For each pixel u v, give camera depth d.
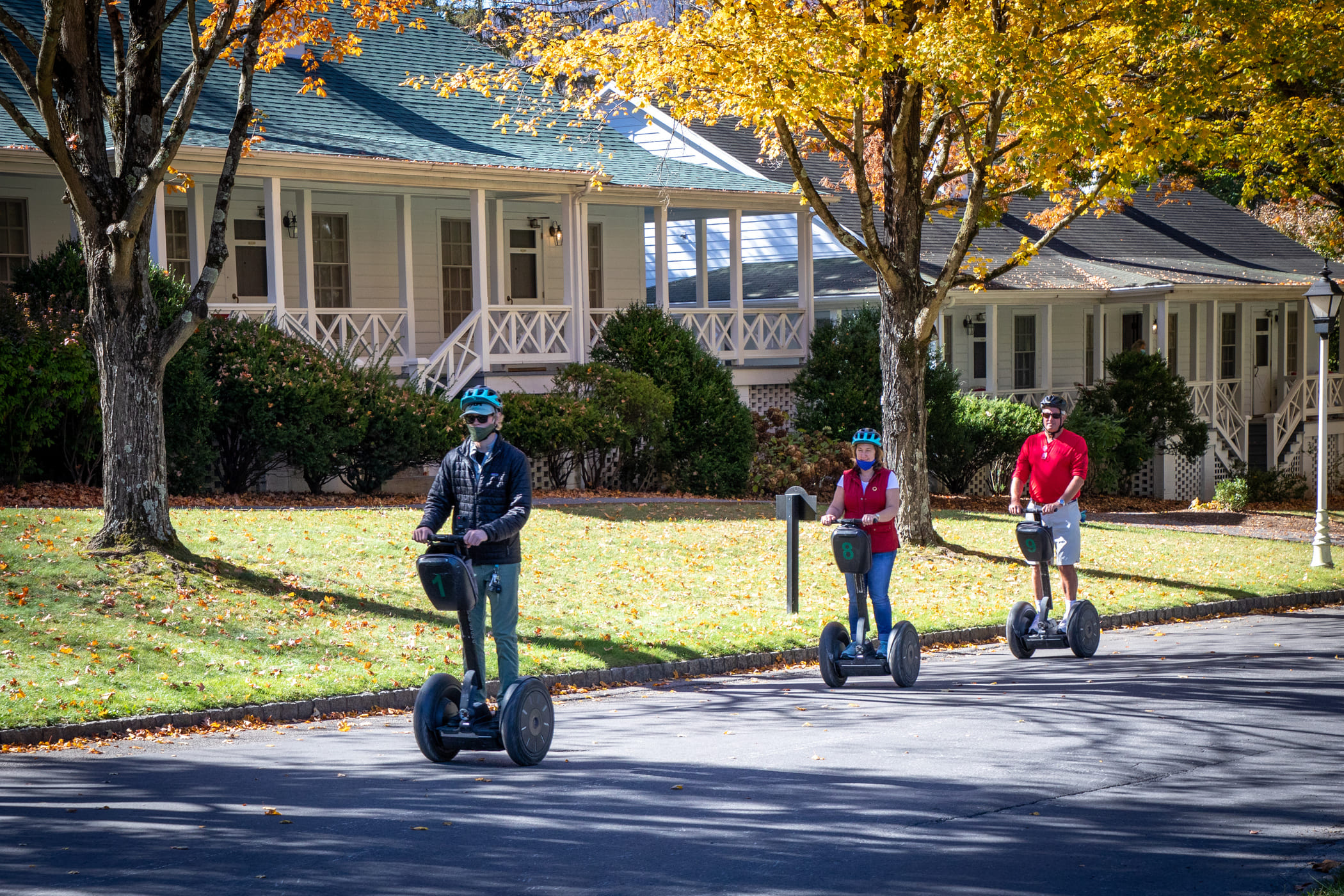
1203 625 25.59
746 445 40.69
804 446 42.88
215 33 21.39
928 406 45.25
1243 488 48.38
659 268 43.75
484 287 39.06
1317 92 34.78
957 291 48.78
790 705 16.91
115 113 21.97
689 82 27.28
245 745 14.41
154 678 16.61
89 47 21.53
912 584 27.42
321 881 9.38
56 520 23.30
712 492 39.75
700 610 23.42
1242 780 12.80
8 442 26.94
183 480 29.72
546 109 46.69
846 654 18.17
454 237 44.81
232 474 31.69
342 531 26.31
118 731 14.82
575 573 25.67
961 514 38.88
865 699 17.33
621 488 39.62
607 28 29.78
